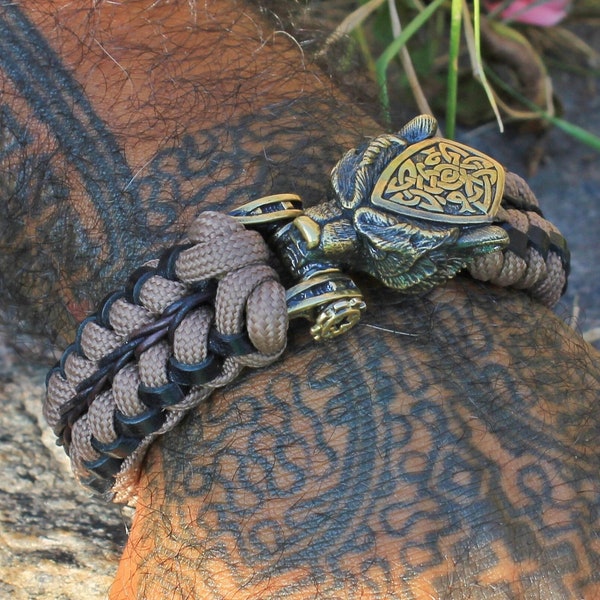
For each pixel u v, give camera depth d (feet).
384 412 0.90
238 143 0.97
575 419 0.91
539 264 0.94
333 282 0.90
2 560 1.02
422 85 1.45
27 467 1.07
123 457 0.93
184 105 0.98
